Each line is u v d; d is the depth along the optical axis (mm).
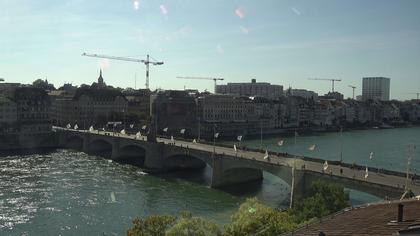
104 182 161750
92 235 103312
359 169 131125
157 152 196750
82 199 135250
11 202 130375
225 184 157250
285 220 72562
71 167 195250
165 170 193000
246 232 69812
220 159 156375
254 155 162250
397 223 28875
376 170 127875
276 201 134500
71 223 111812
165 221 72438
